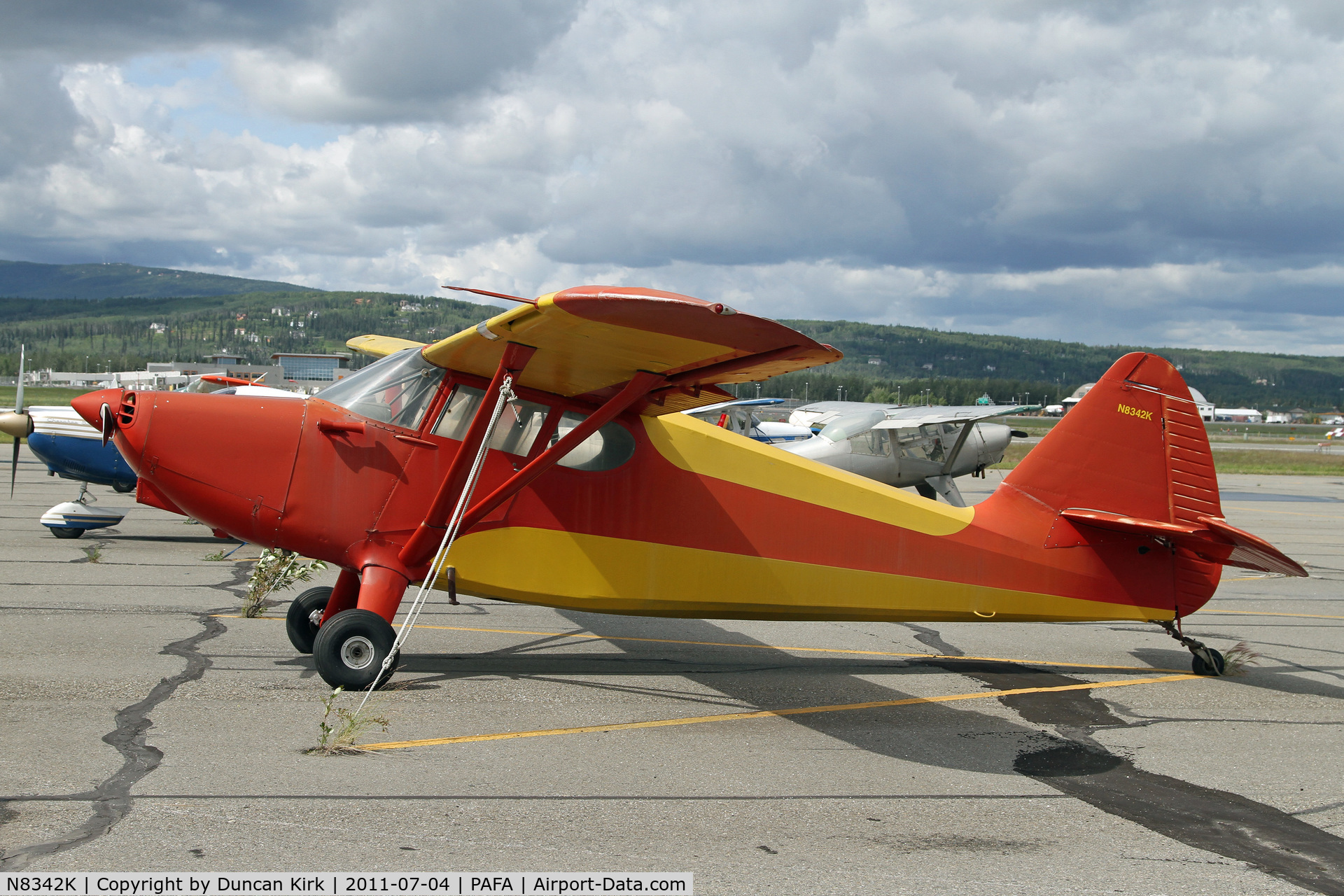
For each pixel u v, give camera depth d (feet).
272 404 18.88
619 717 17.33
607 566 19.81
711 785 13.91
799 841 11.93
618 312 14.20
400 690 18.40
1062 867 11.48
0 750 13.87
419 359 19.38
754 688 19.95
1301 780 15.15
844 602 20.95
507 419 19.45
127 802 12.12
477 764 14.30
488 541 19.15
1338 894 10.98
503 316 15.80
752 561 20.48
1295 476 129.18
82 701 16.60
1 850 10.60
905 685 20.83
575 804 12.87
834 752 15.84
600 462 19.88
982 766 15.43
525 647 22.93
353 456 18.84
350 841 11.28
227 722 15.71
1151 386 22.43
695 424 20.67
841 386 628.28
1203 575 22.65
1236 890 10.99
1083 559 22.06
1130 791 14.43
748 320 13.66
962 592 21.43
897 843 12.03
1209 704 20.02
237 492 18.42
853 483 21.08
